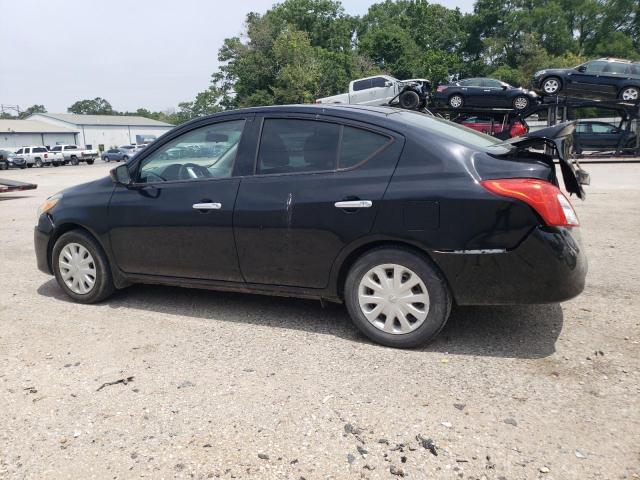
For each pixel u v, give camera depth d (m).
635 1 66.25
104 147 86.69
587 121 21.30
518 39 68.44
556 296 3.37
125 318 4.50
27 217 10.95
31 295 5.26
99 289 4.82
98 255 4.78
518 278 3.38
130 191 4.62
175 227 4.36
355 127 3.83
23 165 44.91
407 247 3.63
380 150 3.73
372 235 3.65
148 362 3.63
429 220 3.49
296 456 2.56
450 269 3.49
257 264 4.09
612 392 3.02
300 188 3.88
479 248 3.40
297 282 4.00
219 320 4.39
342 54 56.47
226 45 53.03
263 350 3.77
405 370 3.39
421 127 3.75
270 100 50.06
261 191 4.03
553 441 2.60
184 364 3.58
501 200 3.33
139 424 2.88
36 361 3.70
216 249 4.23
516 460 2.47
